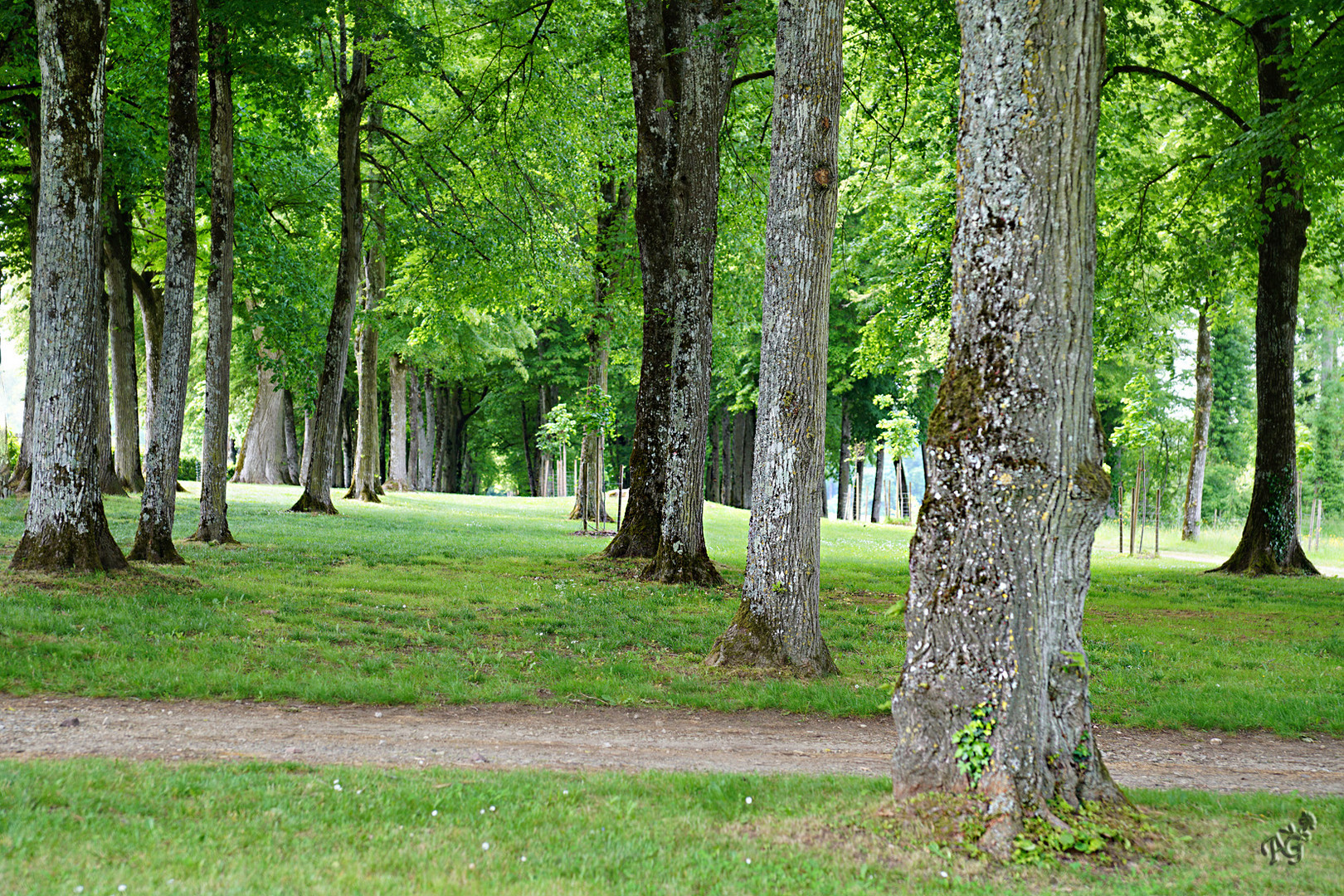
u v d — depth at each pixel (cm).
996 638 504
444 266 2681
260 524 2142
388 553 1766
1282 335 2091
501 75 2456
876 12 1822
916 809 505
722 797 559
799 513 1009
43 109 1154
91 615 981
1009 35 518
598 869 429
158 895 369
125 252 2612
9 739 625
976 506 517
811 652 1011
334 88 2431
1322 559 3142
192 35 1421
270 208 2684
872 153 2344
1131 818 505
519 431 5894
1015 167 517
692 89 1562
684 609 1326
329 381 2567
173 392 1423
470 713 802
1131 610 1555
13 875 379
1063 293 513
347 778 566
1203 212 2331
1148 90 2220
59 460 1155
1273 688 989
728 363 3325
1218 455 5200
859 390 4581
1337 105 1652
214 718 726
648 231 1842
